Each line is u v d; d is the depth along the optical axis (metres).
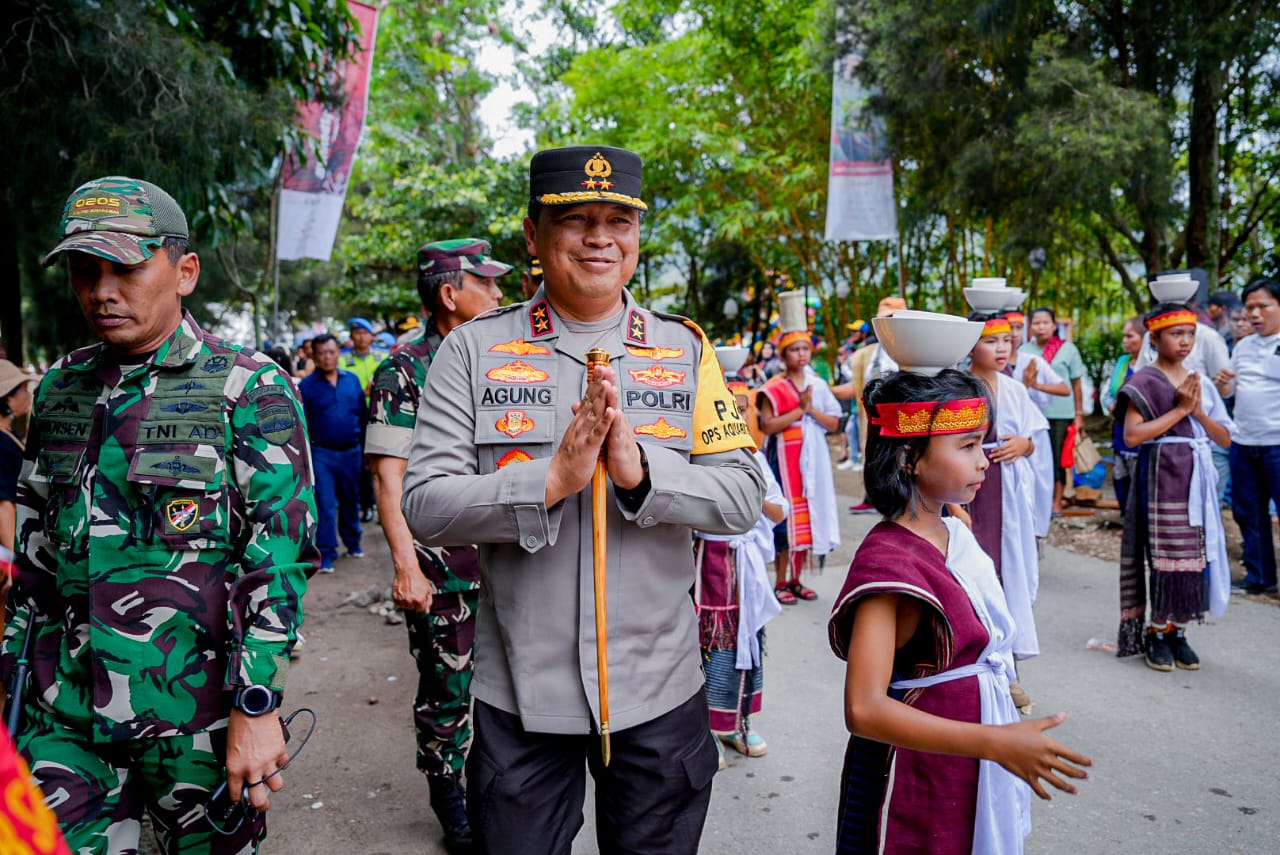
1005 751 1.59
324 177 9.78
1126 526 4.65
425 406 2.03
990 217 11.65
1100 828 3.18
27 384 3.58
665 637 1.97
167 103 5.54
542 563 1.91
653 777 1.94
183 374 2.04
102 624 1.93
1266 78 10.25
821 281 16.81
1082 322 14.89
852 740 2.05
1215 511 4.51
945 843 1.86
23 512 2.09
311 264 21.16
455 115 22.84
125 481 1.98
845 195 12.37
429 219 16.72
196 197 5.92
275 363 2.15
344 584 6.98
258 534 2.01
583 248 1.95
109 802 1.97
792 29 14.75
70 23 5.29
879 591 1.80
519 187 16.91
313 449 7.37
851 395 8.27
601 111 17.20
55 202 5.82
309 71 7.39
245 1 6.43
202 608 1.99
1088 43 10.07
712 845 3.19
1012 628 1.98
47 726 1.99
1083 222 11.67
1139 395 4.45
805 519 6.04
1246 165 12.80
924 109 10.95
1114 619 5.47
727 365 4.54
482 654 2.01
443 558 3.06
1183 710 4.13
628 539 1.94
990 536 3.99
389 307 17.31
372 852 3.15
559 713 1.88
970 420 1.90
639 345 2.06
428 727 3.12
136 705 1.93
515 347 2.02
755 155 15.36
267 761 1.93
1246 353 5.80
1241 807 3.29
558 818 1.98
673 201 17.11
